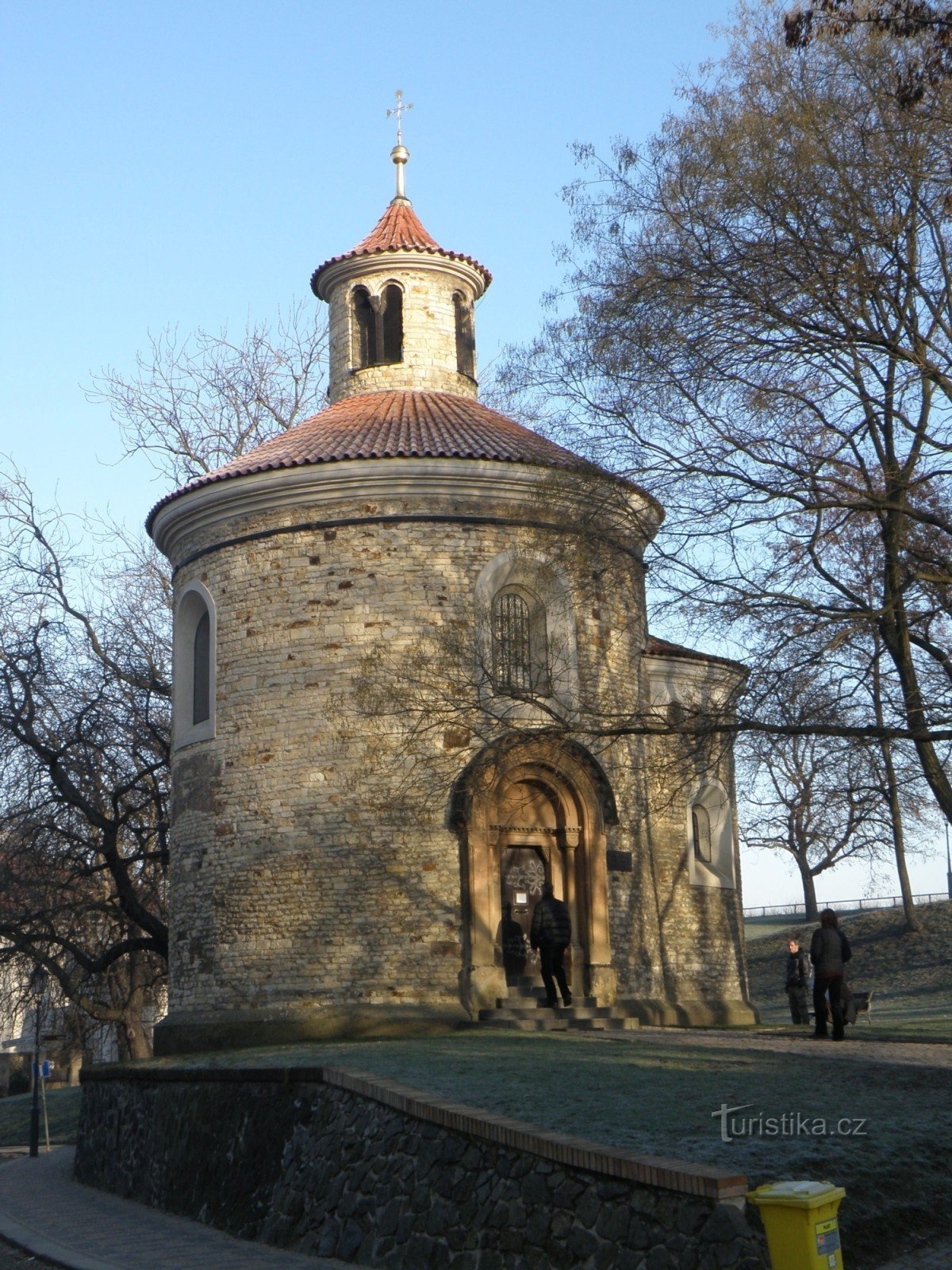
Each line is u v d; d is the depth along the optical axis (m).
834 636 20.11
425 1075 16.22
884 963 54.94
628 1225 10.95
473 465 26.97
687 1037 22.66
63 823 37.84
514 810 26.89
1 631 37.50
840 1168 11.90
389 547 26.78
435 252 32.00
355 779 25.98
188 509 28.47
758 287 19.78
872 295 19.61
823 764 21.25
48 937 36.84
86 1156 24.25
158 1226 17.59
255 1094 17.66
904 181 19.56
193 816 27.86
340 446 27.77
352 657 26.45
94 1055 58.09
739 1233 10.16
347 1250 13.94
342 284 32.59
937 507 20.16
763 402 19.98
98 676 39.12
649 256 20.53
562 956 25.28
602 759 27.56
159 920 39.25
